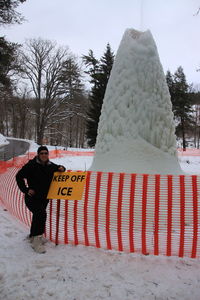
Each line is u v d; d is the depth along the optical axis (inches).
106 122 219.5
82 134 2201.0
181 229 136.6
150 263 126.3
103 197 169.2
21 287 106.9
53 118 1560.0
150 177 184.2
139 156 201.9
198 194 149.2
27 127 2308.1
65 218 150.9
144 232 141.8
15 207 209.3
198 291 104.9
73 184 150.3
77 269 120.5
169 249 134.0
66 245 147.4
